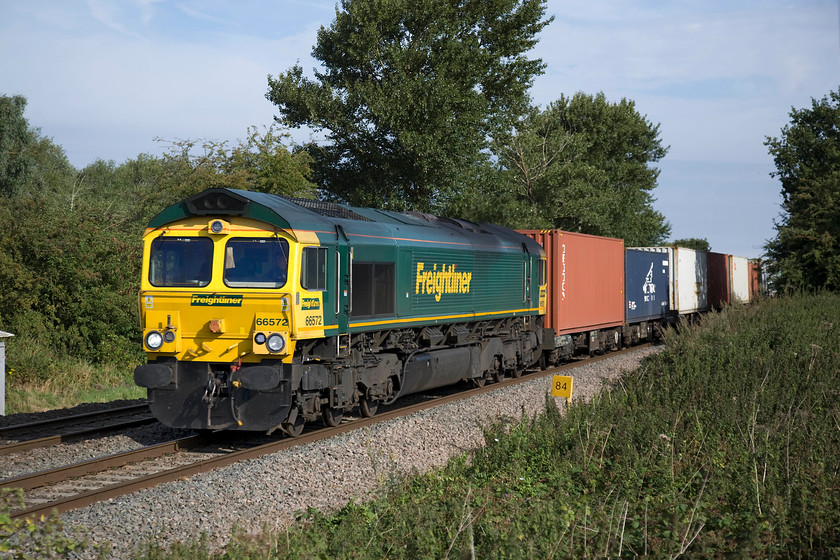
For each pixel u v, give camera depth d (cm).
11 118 4125
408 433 1210
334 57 3350
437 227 1650
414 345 1516
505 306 1845
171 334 1150
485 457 1045
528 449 1048
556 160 4616
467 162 3197
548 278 2109
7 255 2016
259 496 885
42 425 1334
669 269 3119
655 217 6738
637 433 1042
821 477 809
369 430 1210
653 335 3022
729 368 1447
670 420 1124
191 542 719
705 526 754
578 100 6309
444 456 1123
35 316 2000
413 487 905
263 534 672
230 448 1170
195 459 1094
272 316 1119
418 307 1491
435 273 1550
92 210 2347
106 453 1125
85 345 2083
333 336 1231
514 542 628
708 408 1174
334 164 3350
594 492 883
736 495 820
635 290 2745
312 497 898
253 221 1149
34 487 933
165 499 847
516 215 3838
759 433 1023
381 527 750
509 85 3553
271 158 2789
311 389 1168
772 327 2014
